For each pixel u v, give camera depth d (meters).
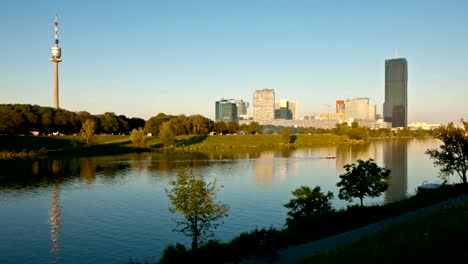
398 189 99.44
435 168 142.00
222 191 100.94
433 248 26.34
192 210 51.56
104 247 58.84
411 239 29.98
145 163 160.38
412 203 63.00
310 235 45.38
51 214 77.56
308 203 55.91
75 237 63.44
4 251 57.12
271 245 36.44
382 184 59.94
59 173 129.00
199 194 53.16
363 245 32.41
